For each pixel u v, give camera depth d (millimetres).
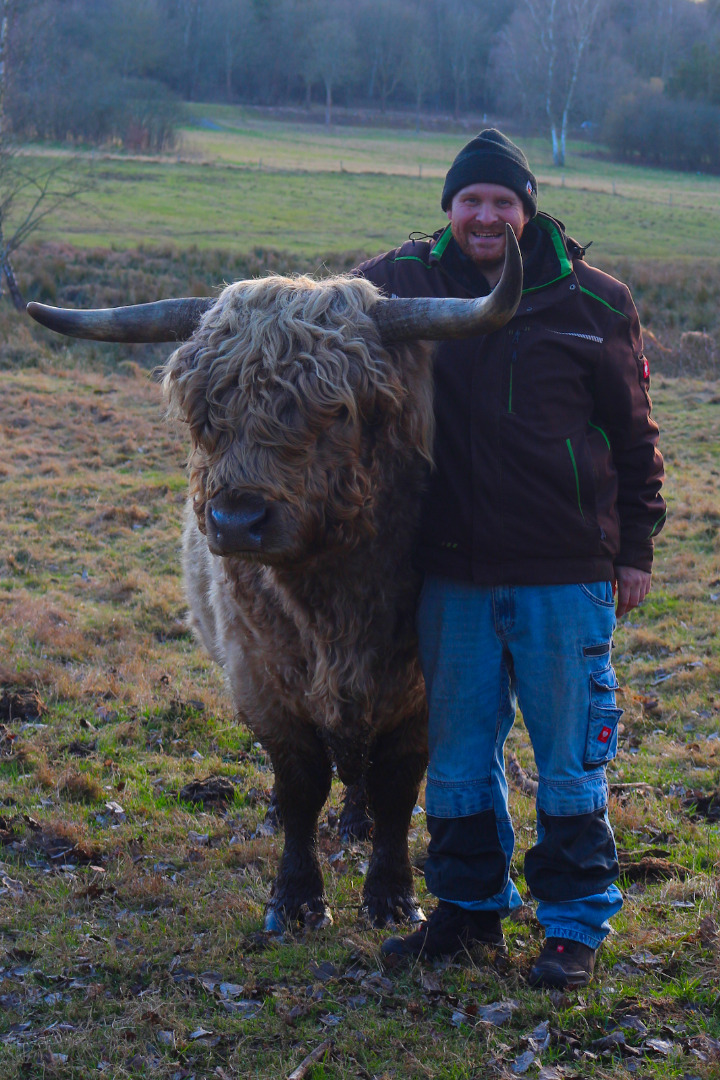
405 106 106500
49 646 6637
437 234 3291
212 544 2795
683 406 14578
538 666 3035
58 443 12250
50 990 3193
